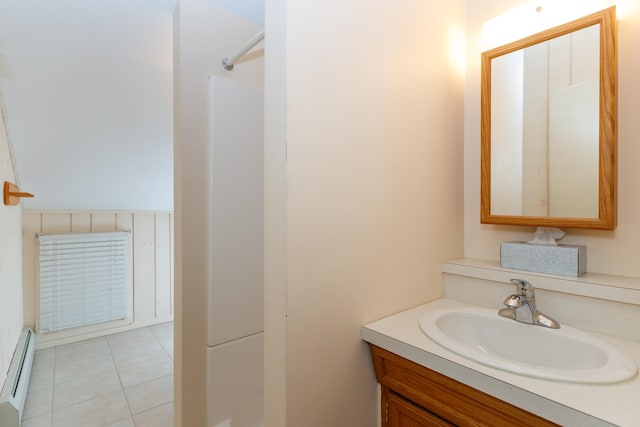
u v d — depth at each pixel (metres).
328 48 0.91
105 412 1.85
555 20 1.19
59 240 2.72
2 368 1.72
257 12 1.54
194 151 1.41
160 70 1.82
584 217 1.10
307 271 0.87
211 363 1.45
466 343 1.13
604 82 1.05
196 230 1.42
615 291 0.95
